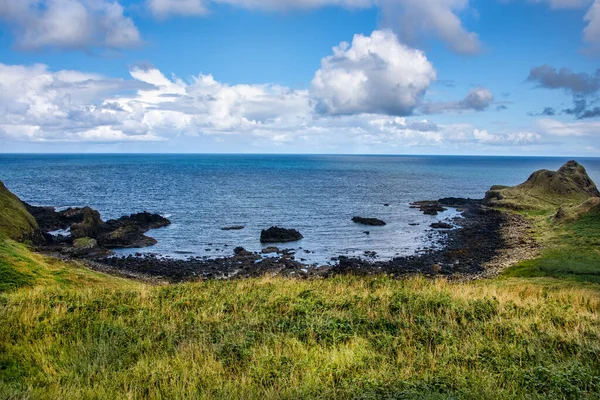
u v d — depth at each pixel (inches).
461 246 1790.1
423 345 418.6
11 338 434.6
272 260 1573.6
